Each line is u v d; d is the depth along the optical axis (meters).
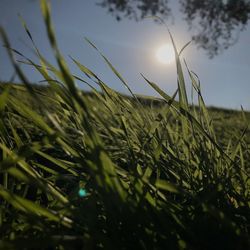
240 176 0.26
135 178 0.20
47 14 0.14
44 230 0.18
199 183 0.26
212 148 0.29
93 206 0.19
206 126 0.31
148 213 0.20
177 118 0.29
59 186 0.34
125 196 0.19
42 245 0.16
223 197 0.24
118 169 0.24
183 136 0.28
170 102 0.23
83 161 0.21
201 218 0.22
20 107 0.20
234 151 0.28
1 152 0.40
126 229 0.20
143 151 0.28
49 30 0.14
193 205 0.24
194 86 0.29
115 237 0.20
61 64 0.15
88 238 0.17
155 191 0.22
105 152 0.17
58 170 0.41
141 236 0.19
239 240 0.20
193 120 0.24
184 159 0.30
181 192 0.18
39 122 0.19
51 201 0.25
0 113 0.20
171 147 0.30
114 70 0.26
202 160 0.27
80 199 0.22
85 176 0.26
